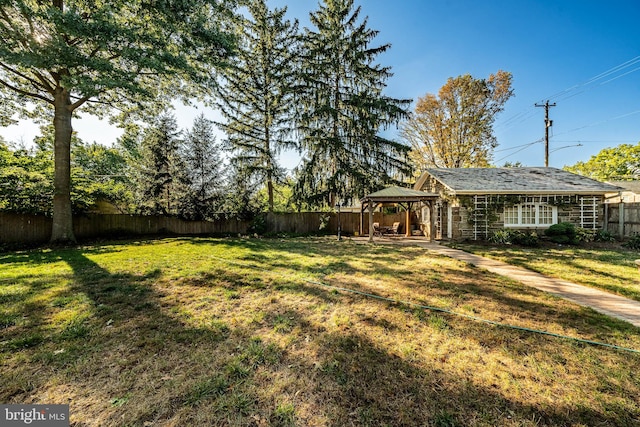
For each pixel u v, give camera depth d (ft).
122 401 6.09
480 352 8.25
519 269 19.76
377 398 6.22
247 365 7.53
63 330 9.62
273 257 24.39
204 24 32.37
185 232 48.60
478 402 6.07
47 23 25.00
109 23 25.76
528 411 5.80
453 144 72.90
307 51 53.26
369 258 24.16
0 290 13.98
